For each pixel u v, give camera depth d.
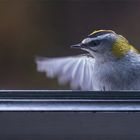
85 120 1.44
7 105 1.44
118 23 2.22
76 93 1.45
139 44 2.18
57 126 1.44
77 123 1.44
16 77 2.17
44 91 1.45
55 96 1.45
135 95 1.45
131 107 1.44
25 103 1.45
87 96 1.45
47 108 1.44
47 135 1.44
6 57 2.20
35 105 1.44
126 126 1.44
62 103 1.45
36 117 1.44
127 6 2.22
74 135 1.44
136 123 1.44
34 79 2.14
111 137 1.44
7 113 1.44
